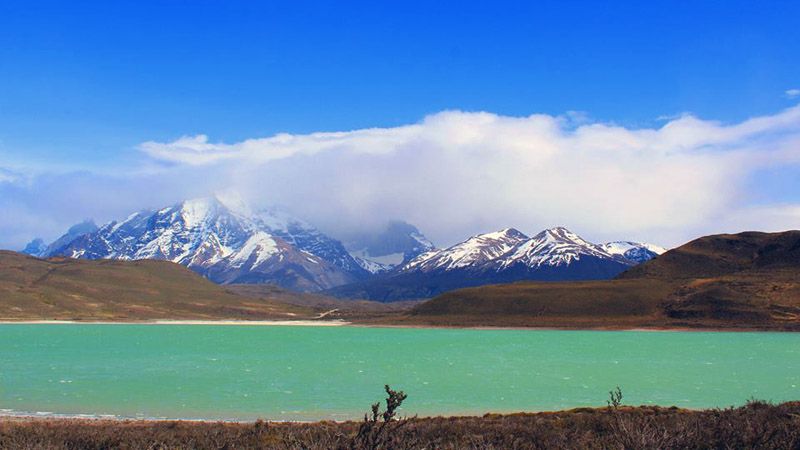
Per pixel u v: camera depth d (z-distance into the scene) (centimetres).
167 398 6353
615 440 2202
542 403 6081
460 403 6056
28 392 6806
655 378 8481
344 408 5694
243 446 2806
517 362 11238
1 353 13200
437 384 7725
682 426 2159
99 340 18262
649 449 1986
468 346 16438
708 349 14912
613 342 18050
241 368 9944
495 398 6425
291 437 2647
